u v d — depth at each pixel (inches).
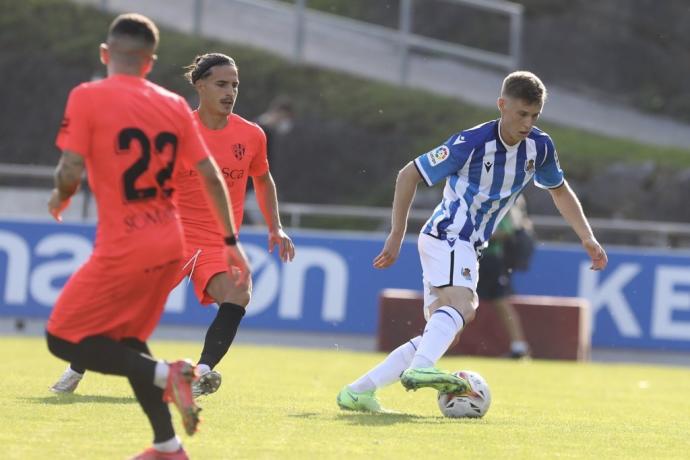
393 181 3329.2
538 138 973.8
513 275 2231.8
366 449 760.3
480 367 1791.3
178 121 687.7
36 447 730.2
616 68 4109.3
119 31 691.4
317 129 3437.5
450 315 941.2
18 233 2215.8
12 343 1904.5
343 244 2208.4
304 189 3371.1
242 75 3572.8
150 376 652.7
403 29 3555.6
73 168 666.2
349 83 3590.1
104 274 666.2
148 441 764.0
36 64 3572.8
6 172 2389.3
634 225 2327.8
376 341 2150.6
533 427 936.3
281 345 2201.0
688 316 2199.8
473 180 962.7
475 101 3641.7
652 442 882.1
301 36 3636.8
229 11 3924.7
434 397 1179.9
